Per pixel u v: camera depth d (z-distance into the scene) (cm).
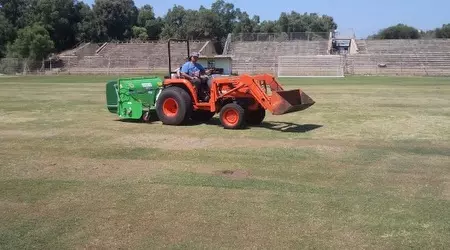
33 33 5916
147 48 6112
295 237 484
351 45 5750
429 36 7562
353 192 623
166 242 474
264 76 1098
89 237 488
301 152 855
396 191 628
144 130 1108
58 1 7025
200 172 724
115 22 7544
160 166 762
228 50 5856
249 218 534
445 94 2127
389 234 490
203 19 7269
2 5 7075
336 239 479
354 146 912
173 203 584
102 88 2725
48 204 586
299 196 607
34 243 475
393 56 5053
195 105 1171
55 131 1102
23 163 788
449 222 520
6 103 1786
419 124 1188
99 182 675
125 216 543
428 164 770
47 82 3494
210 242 473
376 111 1468
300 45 5756
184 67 1181
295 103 1102
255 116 1175
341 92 2284
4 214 554
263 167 752
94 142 961
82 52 6256
